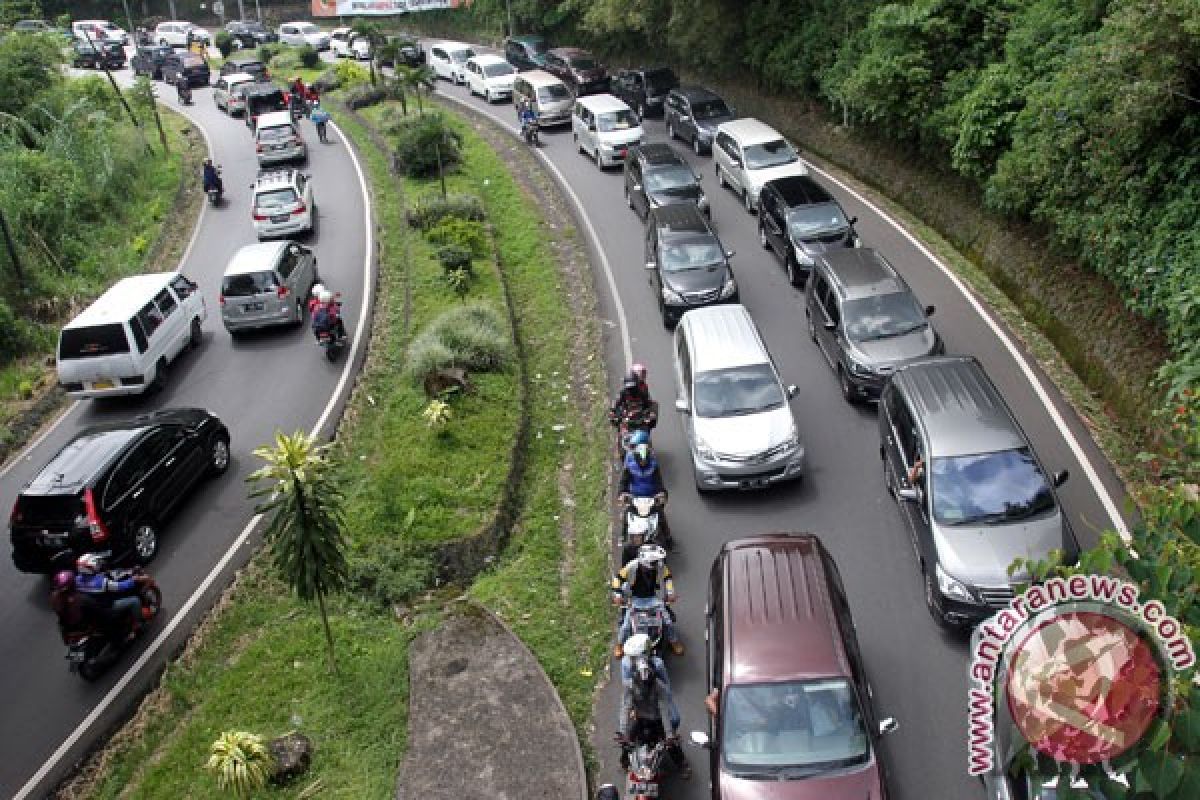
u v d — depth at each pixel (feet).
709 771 34.35
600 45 157.58
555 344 68.80
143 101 146.00
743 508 48.73
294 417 61.46
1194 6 46.16
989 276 68.74
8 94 115.34
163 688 40.63
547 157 110.32
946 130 73.46
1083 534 42.80
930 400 44.62
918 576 42.60
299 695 39.22
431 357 60.95
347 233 93.56
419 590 45.42
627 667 33.06
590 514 50.31
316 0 214.48
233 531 51.16
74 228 95.61
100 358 64.13
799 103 106.73
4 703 41.14
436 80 158.30
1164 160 52.54
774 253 76.69
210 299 82.28
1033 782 16.14
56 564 47.11
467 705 38.24
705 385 51.75
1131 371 51.06
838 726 31.32
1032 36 68.03
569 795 34.09
